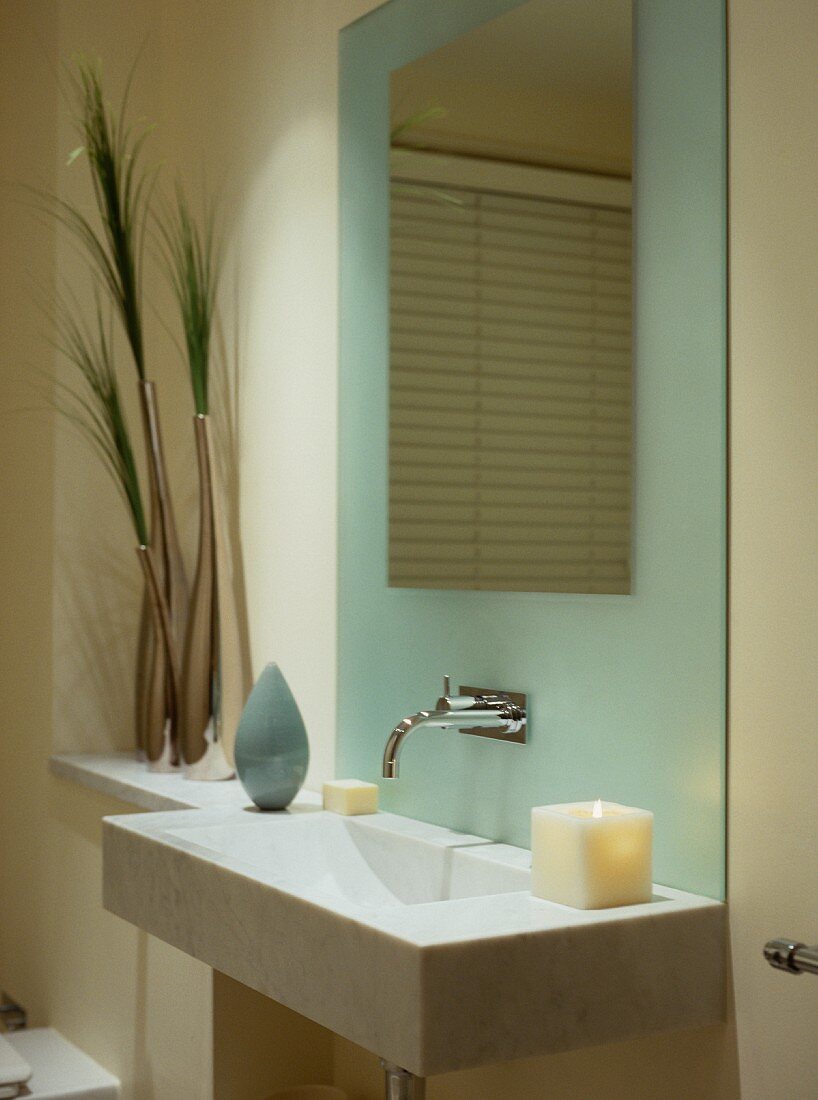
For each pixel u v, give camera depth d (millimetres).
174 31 2650
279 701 1878
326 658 2086
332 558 2070
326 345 2086
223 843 1693
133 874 1684
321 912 1267
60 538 2547
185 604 2389
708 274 1333
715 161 1324
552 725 1552
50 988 2559
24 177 2676
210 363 2500
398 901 1681
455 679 1739
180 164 2621
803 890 1215
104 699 2602
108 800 2330
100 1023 2309
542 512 1563
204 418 2291
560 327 1533
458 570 1729
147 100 2641
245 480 2363
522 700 1596
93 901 2367
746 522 1289
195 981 1934
